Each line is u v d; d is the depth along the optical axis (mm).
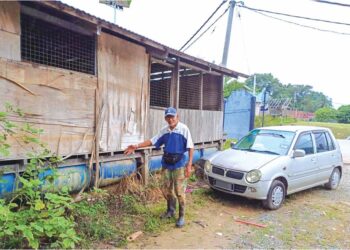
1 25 4027
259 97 30469
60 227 3650
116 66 5840
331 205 6016
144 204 5371
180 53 6797
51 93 4738
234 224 4801
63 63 5133
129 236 4070
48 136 4746
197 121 8641
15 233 3543
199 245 4004
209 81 9570
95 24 4750
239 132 15734
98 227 4082
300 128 6656
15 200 4090
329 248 4098
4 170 4160
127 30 5254
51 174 4359
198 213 5211
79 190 5328
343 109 51969
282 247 4059
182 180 4551
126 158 6262
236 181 5496
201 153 8852
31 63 4438
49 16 4551
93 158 5496
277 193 5566
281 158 5742
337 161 7250
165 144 4641
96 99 5473
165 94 7750
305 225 4883
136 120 6422
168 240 4102
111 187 5980
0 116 3631
